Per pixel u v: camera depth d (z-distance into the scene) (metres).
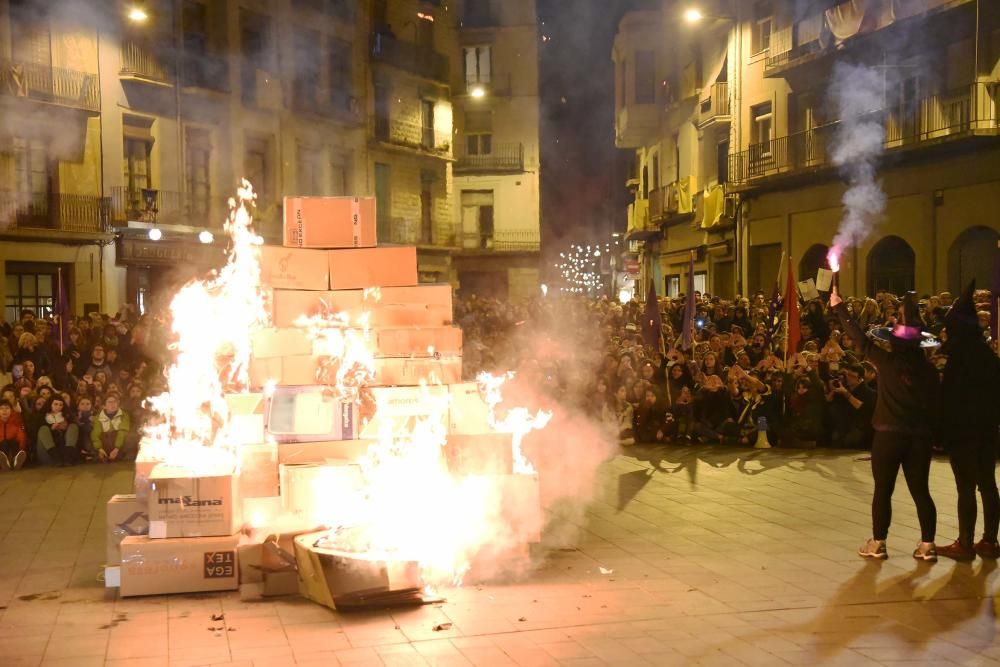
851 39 24.81
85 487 11.89
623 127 40.22
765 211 29.72
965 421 7.71
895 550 8.16
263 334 7.81
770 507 10.08
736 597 6.82
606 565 7.78
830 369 14.52
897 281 24.94
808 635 5.98
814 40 26.80
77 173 28.98
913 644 5.80
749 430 14.71
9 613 6.64
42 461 13.70
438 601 6.74
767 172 29.09
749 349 16.81
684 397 15.09
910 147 22.73
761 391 14.78
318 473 7.41
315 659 5.61
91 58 29.41
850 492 10.86
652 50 39.16
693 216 35.38
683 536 8.80
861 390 14.20
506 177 51.66
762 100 30.16
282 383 7.79
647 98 39.34
